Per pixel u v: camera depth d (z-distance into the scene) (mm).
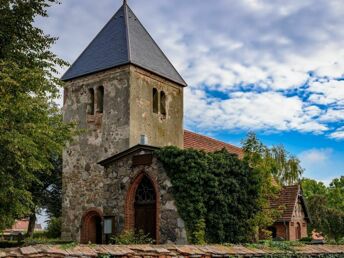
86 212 28219
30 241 25531
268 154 22469
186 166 18969
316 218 43875
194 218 18422
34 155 18766
